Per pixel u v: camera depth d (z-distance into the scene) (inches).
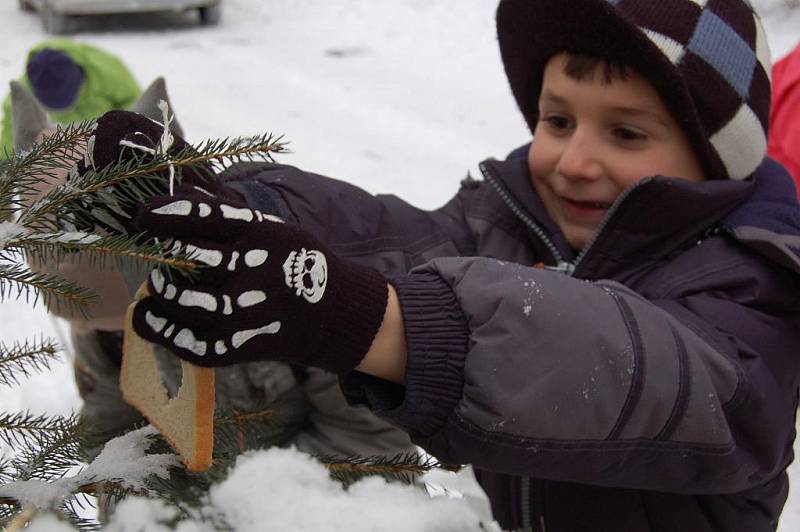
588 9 43.9
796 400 44.1
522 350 32.5
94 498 33.9
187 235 26.2
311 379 48.7
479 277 34.0
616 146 47.4
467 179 61.0
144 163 28.4
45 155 30.4
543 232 50.6
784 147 96.6
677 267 44.4
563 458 33.0
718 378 35.9
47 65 117.6
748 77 47.7
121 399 50.8
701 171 48.7
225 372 47.5
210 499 30.5
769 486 45.6
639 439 33.8
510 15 50.8
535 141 51.3
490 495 50.4
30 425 33.4
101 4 305.6
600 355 33.0
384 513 30.6
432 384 32.5
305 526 29.6
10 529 26.9
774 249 41.6
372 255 49.3
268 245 27.5
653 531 44.6
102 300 43.4
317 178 51.1
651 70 44.1
